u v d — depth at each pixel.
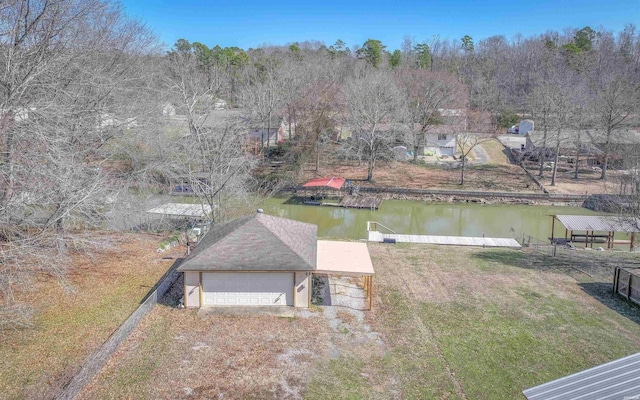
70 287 18.48
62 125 21.94
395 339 16.33
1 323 15.19
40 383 12.90
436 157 56.25
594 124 49.34
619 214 27.64
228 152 31.88
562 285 21.75
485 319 18.03
